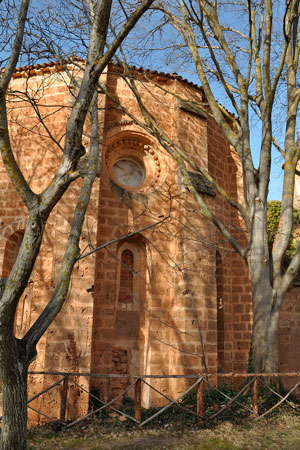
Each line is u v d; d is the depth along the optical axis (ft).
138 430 21.27
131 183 36.94
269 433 20.80
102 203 33.30
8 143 14.75
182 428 21.62
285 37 26.94
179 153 28.96
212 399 27.30
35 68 35.24
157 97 37.58
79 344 27.76
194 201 34.50
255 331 25.94
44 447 18.53
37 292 30.12
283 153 30.04
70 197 30.32
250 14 29.68
